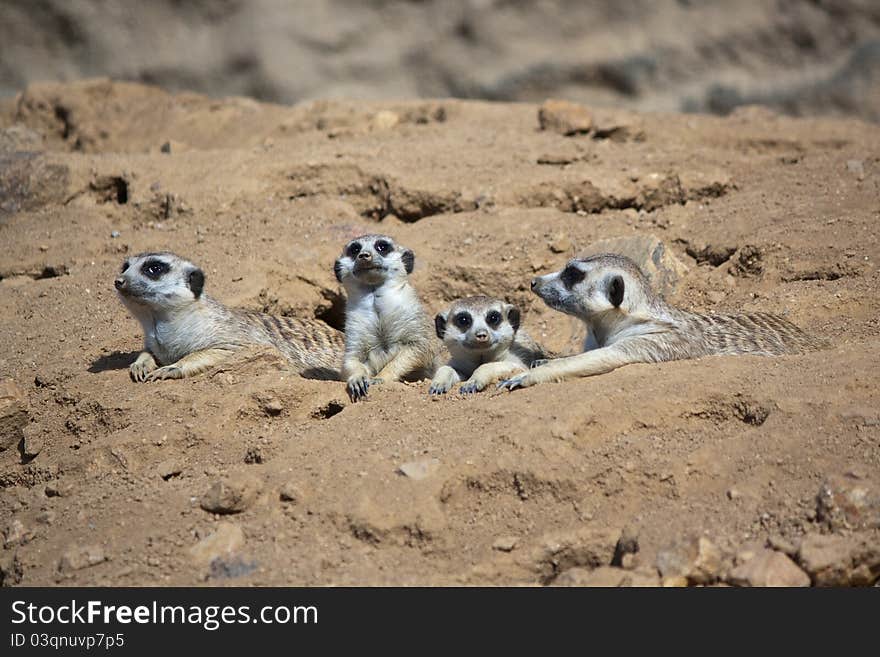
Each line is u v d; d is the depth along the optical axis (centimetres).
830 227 1627
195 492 1077
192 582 954
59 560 1005
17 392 1323
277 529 1004
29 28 3528
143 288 1340
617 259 1314
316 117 2452
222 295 1591
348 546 984
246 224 1855
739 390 1091
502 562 962
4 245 1852
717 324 1301
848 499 906
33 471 1215
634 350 1233
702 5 3378
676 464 1012
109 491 1112
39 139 2281
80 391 1317
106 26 3531
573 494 1014
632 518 987
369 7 3466
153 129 2566
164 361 1397
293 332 1504
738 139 2195
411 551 984
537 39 3409
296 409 1232
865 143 2152
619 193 1877
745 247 1616
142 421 1216
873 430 993
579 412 1076
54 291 1677
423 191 1895
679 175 1900
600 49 3381
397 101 2598
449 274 1700
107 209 1978
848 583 861
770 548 901
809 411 1038
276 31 3444
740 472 994
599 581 891
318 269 1712
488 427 1091
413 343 1436
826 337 1330
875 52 3256
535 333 1616
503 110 2467
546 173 1938
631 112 2422
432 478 1026
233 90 3462
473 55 3416
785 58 3347
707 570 884
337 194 1969
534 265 1694
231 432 1198
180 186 1945
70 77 3516
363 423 1154
